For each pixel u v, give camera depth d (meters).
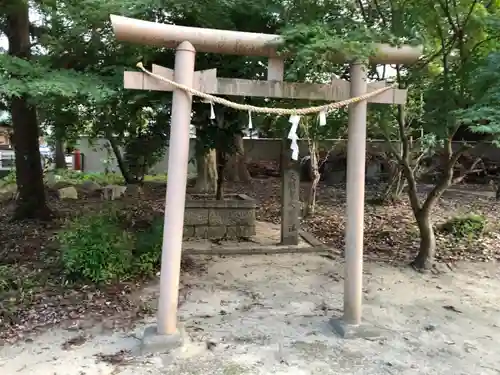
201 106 5.75
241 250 6.11
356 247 3.66
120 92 4.46
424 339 3.68
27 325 3.77
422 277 5.29
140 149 6.49
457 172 11.77
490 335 3.79
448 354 3.44
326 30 3.51
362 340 3.61
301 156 11.84
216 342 3.52
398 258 6.02
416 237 7.04
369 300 4.52
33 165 7.48
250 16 4.76
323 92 3.61
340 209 9.27
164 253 3.37
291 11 4.36
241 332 3.71
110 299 4.32
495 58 4.06
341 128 7.02
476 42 4.98
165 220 3.37
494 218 8.39
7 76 4.01
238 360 3.25
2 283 4.48
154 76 3.26
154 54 4.90
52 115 5.73
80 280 4.66
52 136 7.67
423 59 5.44
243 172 13.24
